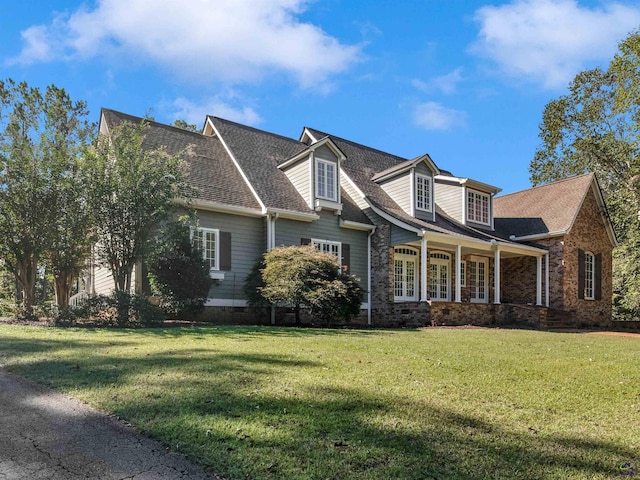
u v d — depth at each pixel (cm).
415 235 1711
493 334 1320
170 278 1222
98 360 622
